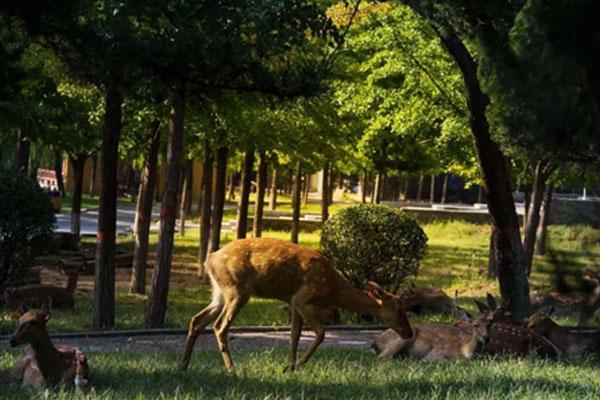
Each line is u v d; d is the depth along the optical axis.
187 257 36.53
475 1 14.73
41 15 14.58
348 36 26.58
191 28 16.59
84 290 24.72
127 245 38.78
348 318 19.88
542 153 11.27
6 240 18.73
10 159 38.22
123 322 19.09
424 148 34.81
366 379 10.26
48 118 26.00
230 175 75.31
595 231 16.16
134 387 9.38
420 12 15.95
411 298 21.41
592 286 15.70
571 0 10.54
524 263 18.23
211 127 24.14
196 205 73.06
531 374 10.54
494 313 13.56
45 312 9.46
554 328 13.38
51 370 9.50
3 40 15.07
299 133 27.62
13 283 19.17
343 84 28.20
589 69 10.66
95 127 28.22
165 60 16.67
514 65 11.24
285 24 16.48
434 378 10.23
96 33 16.33
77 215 35.47
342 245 19.91
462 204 68.25
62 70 17.77
